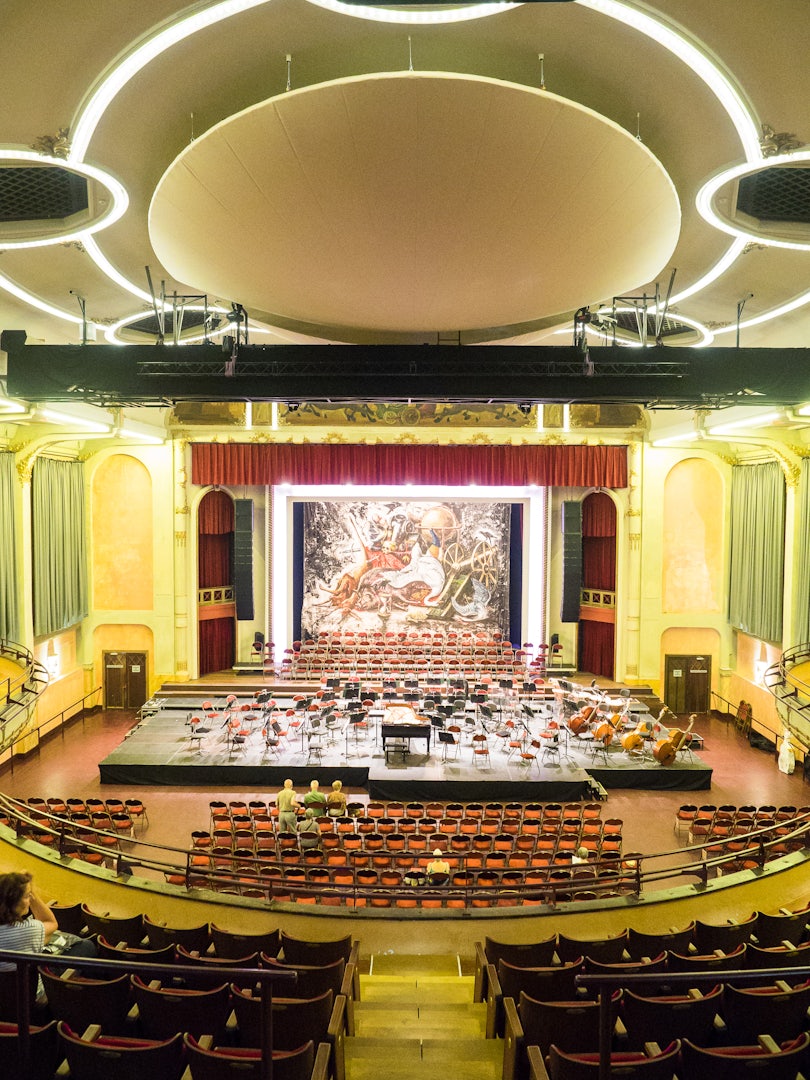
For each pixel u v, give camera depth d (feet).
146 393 40.47
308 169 24.63
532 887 31.78
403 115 22.03
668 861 50.83
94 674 84.28
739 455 82.12
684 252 37.65
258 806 53.57
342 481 82.84
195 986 21.48
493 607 92.63
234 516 89.97
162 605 83.35
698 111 25.98
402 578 92.17
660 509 84.07
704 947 27.20
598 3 20.83
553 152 23.84
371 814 54.34
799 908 31.89
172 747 67.26
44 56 22.53
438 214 27.35
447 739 60.18
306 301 36.29
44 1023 19.08
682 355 40.42
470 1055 19.20
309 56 24.35
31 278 42.24
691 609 85.40
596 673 91.56
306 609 92.12
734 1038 18.83
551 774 62.75
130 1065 15.28
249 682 83.51
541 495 89.51
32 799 52.65
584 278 33.30
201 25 21.98
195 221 28.60
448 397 40.52
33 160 28.09
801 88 23.66
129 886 31.42
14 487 66.90
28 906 19.04
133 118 26.55
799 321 49.88
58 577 75.36
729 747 75.31
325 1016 18.69
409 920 30.35
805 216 34.22
